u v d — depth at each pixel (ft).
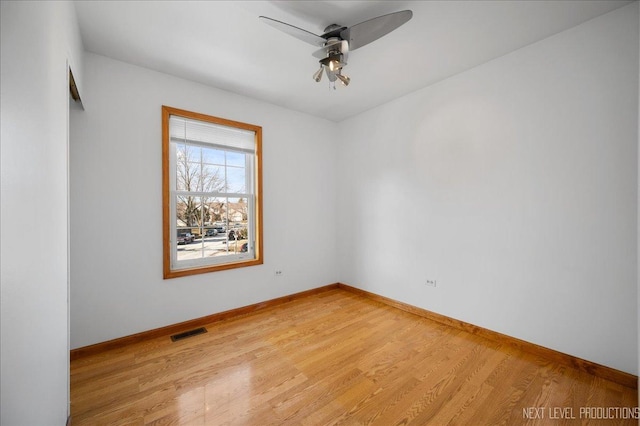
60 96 4.17
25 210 2.75
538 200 7.02
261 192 10.65
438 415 4.99
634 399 5.32
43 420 3.24
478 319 8.25
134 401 5.35
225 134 9.89
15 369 2.50
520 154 7.32
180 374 6.26
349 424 4.78
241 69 8.30
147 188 8.11
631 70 5.70
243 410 5.12
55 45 3.85
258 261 10.53
